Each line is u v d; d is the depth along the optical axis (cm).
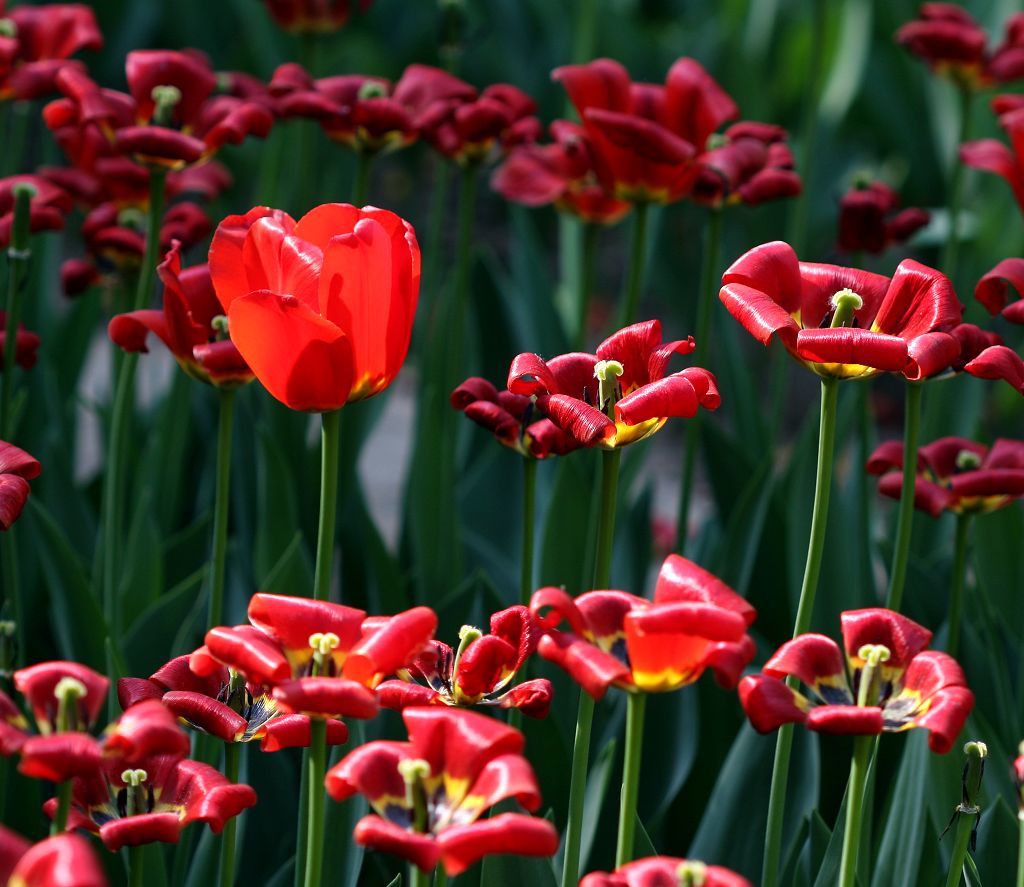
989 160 227
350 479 255
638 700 197
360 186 244
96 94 230
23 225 224
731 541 241
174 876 218
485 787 193
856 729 195
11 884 186
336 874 215
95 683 194
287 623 198
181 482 300
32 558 244
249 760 227
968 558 253
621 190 240
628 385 208
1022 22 284
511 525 289
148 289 230
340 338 202
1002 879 218
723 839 224
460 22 293
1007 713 230
